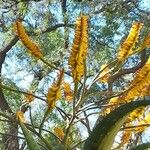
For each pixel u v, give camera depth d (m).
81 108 3.30
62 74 2.96
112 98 3.44
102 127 2.76
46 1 17.39
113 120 2.74
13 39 17.38
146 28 14.17
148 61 3.21
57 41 16.50
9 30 16.92
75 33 2.98
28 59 16.64
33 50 3.17
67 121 3.34
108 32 15.54
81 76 3.19
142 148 2.81
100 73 3.39
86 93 3.31
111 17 15.84
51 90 2.95
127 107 2.73
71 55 3.00
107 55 15.03
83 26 2.98
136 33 3.19
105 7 15.98
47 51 16.00
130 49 3.21
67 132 3.20
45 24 17.36
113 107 3.38
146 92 3.21
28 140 2.82
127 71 14.95
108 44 15.50
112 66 3.56
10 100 15.80
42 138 3.12
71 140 3.68
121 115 2.74
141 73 3.20
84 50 2.99
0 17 17.28
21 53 17.42
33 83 14.31
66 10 17.02
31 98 3.64
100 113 3.43
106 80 3.48
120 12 15.93
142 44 3.25
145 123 3.48
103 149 2.76
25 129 2.85
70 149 3.22
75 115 3.26
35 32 16.97
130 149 2.83
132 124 3.51
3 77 15.30
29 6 17.30
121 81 14.93
